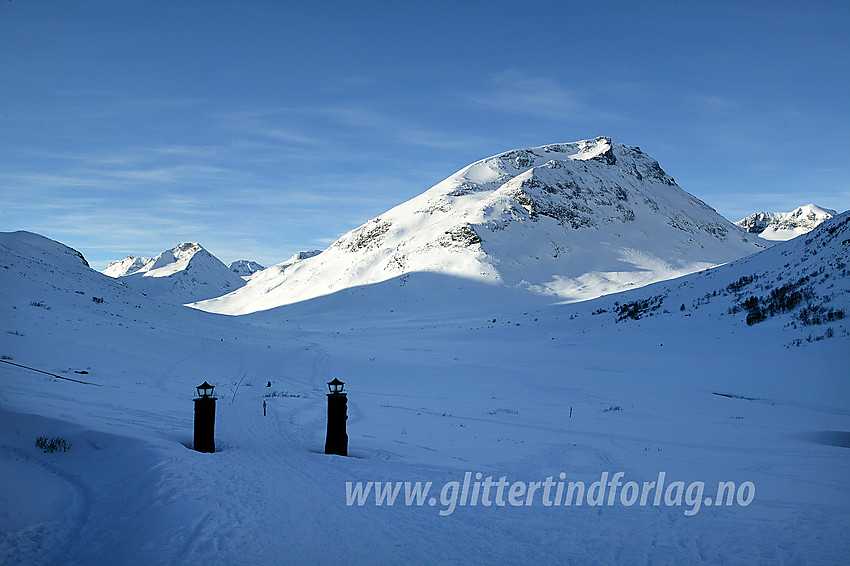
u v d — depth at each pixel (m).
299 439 14.51
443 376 36.12
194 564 6.29
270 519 7.92
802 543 7.45
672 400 26.41
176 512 7.77
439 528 7.93
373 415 20.05
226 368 35.19
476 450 13.97
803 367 30.44
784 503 9.44
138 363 30.70
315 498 9.07
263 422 16.94
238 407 20.16
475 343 67.44
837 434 17.75
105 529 7.68
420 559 6.77
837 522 8.34
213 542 6.90
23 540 7.06
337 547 7.07
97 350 31.75
